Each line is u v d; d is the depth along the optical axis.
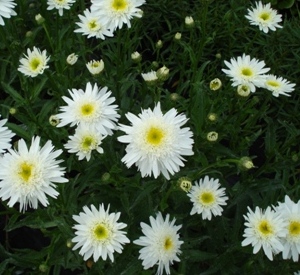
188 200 0.66
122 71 0.83
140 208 0.65
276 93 0.73
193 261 0.68
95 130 0.58
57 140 0.69
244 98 0.69
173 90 1.07
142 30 1.11
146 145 0.52
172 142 0.53
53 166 0.52
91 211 0.57
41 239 0.82
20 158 0.52
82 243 0.54
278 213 0.58
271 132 0.78
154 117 0.54
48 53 0.88
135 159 0.53
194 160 0.69
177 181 0.57
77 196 0.66
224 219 0.69
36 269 0.65
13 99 0.77
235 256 0.68
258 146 1.00
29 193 0.52
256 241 0.57
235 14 1.04
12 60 0.80
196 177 0.63
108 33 0.77
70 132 0.77
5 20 0.85
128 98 0.80
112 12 0.71
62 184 0.60
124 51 0.84
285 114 0.99
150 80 0.67
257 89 1.02
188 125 0.75
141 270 0.62
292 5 1.18
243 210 0.71
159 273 0.62
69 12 0.85
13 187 0.51
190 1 1.18
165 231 0.56
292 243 0.57
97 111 0.57
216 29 1.07
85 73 0.82
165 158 0.53
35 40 0.94
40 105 0.79
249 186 0.71
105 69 0.83
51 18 0.95
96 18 0.76
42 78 0.80
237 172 0.73
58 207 0.62
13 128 0.68
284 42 1.07
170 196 0.67
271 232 0.56
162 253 0.55
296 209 0.59
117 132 0.70
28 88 0.76
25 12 0.92
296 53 1.05
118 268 0.62
